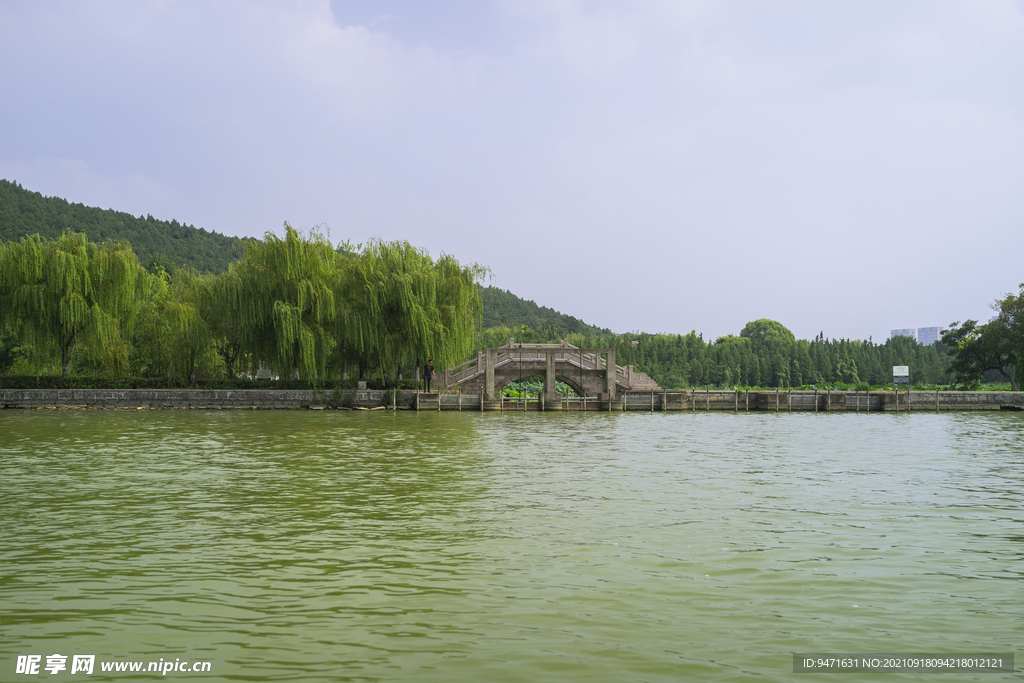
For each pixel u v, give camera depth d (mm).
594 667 7844
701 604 9852
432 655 8125
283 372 52219
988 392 59938
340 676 7586
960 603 10000
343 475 20656
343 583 10641
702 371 124562
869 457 26141
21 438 30188
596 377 56969
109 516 14992
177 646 8352
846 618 9398
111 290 49469
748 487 19000
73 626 8945
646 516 15227
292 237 50562
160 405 49406
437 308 53219
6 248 47719
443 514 15359
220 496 17250
